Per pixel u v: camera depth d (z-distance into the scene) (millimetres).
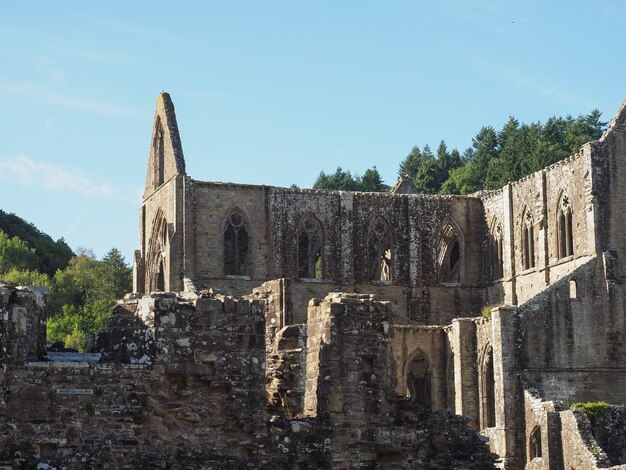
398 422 57344
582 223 133750
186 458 48906
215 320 50531
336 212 145000
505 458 124250
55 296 186250
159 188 142750
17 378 46688
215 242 138375
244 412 50406
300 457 53406
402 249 147250
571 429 112062
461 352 131500
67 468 46656
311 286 142375
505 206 145875
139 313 50250
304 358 59938
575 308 129375
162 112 143750
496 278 147875
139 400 48375
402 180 164500
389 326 57219
